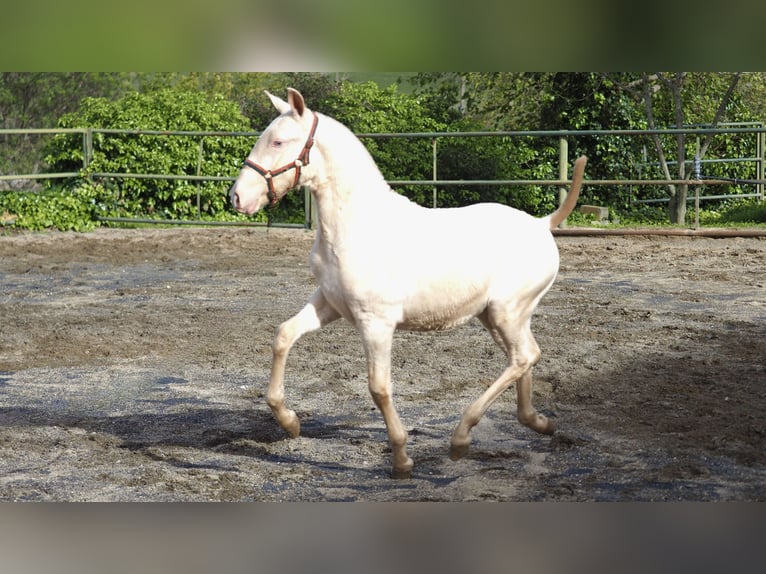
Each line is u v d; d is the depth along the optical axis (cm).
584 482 468
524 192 1758
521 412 526
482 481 474
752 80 1942
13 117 2067
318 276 472
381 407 470
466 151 1736
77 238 1479
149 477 486
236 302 994
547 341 784
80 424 584
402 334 821
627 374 674
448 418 584
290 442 541
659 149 1723
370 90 1850
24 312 943
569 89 1855
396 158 1741
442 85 1972
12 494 464
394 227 462
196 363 736
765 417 564
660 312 902
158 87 2258
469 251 472
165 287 1086
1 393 655
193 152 1666
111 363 740
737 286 1040
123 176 1602
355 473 492
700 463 490
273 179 450
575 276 1123
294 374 698
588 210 1661
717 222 1617
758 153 1855
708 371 678
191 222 1584
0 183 1923
